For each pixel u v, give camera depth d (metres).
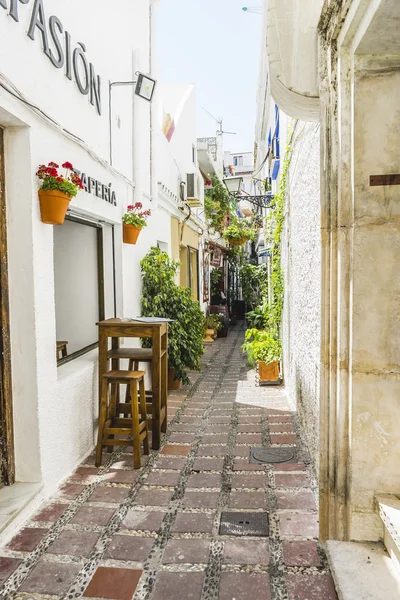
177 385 6.64
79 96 3.88
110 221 4.86
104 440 3.81
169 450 4.14
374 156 2.30
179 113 9.58
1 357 3.06
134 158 5.59
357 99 2.29
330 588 2.25
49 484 3.28
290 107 3.04
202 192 12.30
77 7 3.82
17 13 2.79
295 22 2.61
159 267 6.10
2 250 3.02
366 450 2.42
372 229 2.34
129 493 3.29
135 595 2.21
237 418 5.11
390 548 2.34
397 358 2.38
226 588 2.26
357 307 2.37
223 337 12.77
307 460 3.86
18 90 2.81
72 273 4.65
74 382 3.78
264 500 3.16
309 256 4.14
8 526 2.70
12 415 3.15
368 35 2.09
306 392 4.34
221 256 17.19
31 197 3.04
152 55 6.45
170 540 2.68
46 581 2.32
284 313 6.76
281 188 6.75
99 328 4.09
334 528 2.58
